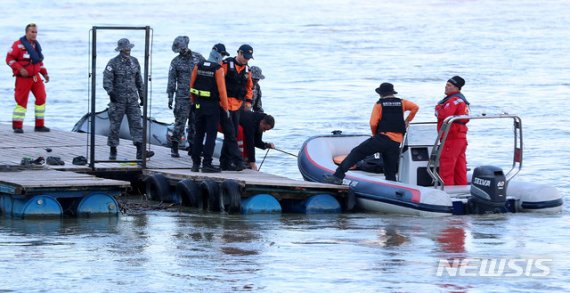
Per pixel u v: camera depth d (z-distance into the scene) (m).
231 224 45.78
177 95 58.75
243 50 55.28
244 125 57.78
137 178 55.66
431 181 51.72
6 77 145.75
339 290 32.91
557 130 93.44
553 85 137.25
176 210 50.16
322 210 50.06
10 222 45.53
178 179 52.25
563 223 46.78
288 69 160.50
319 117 104.19
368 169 54.41
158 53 187.75
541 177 67.88
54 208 46.62
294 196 50.16
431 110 112.75
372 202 50.22
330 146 56.28
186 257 37.66
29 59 65.62
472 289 33.28
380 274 35.16
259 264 36.56
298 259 37.53
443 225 45.62
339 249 39.59
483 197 48.78
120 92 56.81
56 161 54.56
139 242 40.66
